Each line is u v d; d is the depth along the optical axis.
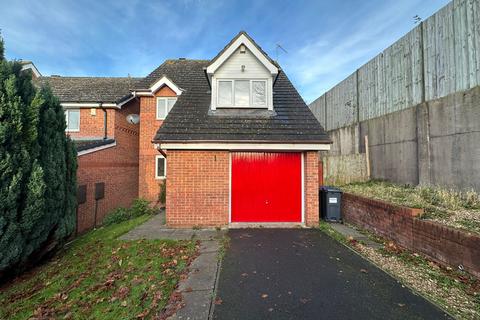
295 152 7.77
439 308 3.18
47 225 5.01
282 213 7.68
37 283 4.32
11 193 4.18
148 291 3.71
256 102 8.59
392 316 3.05
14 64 4.77
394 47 9.41
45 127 5.09
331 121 15.01
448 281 3.80
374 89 10.69
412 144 8.46
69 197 5.82
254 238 6.24
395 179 9.30
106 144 11.19
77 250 5.86
